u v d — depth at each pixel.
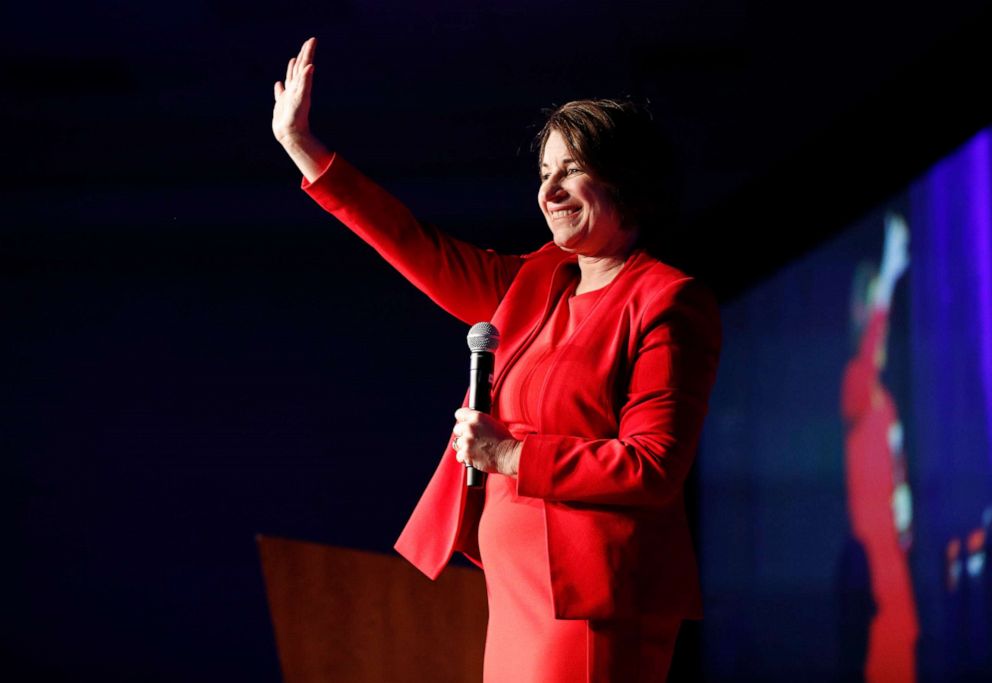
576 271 6.43
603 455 5.35
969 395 17.08
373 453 18.66
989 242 16.91
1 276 19.58
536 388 5.84
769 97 16.03
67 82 17.97
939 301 17.06
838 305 17.23
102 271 19.45
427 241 6.77
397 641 8.20
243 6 16.12
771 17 15.38
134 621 18.84
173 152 18.86
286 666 8.23
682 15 15.52
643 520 5.51
